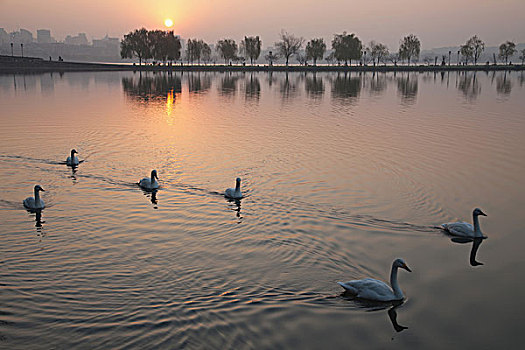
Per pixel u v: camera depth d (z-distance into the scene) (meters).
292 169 23.34
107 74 113.06
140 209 17.58
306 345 9.99
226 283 12.34
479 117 42.12
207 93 67.12
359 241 15.08
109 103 51.59
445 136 32.38
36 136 30.88
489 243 15.16
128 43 150.75
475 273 13.23
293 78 108.62
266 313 11.05
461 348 10.05
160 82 89.44
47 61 128.62
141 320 10.65
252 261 13.59
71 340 9.93
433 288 12.41
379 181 21.44
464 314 11.27
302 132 33.84
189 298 11.59
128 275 12.63
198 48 186.00
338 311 11.25
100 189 19.88
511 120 40.12
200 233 15.48
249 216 17.02
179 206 17.97
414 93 68.31
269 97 61.72
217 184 20.80
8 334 10.05
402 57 186.62
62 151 26.59
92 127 34.91
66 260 13.42
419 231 15.96
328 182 21.22
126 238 15.02
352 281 11.99
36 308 10.99
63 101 52.22
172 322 10.60
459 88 77.62
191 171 22.81
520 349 10.02
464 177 22.16
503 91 71.38
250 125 37.03
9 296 11.45
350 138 31.56
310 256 13.97
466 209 18.05
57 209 17.48
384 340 10.24
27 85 72.00
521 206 18.39
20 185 20.25
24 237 14.94
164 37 152.25
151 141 29.91
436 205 18.42
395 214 17.42
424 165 24.30
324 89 75.62
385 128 35.81
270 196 19.23
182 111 45.72
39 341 9.87
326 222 16.53
